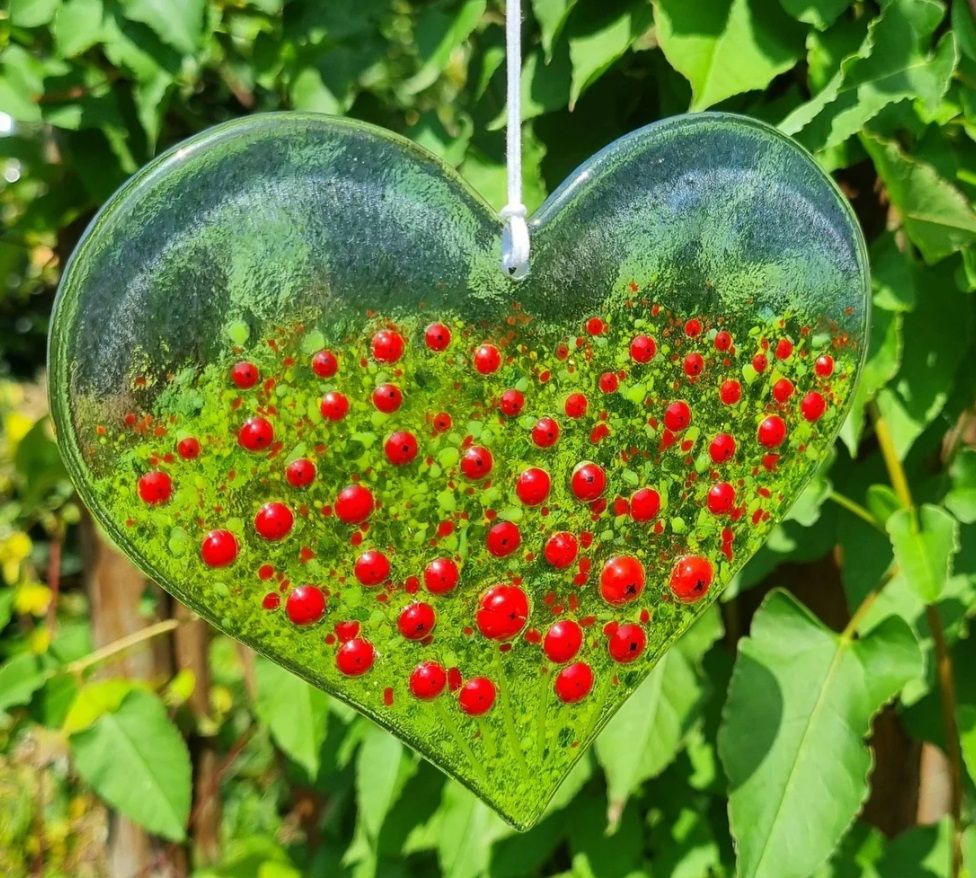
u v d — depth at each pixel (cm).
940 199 27
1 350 72
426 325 23
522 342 24
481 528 24
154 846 44
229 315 23
